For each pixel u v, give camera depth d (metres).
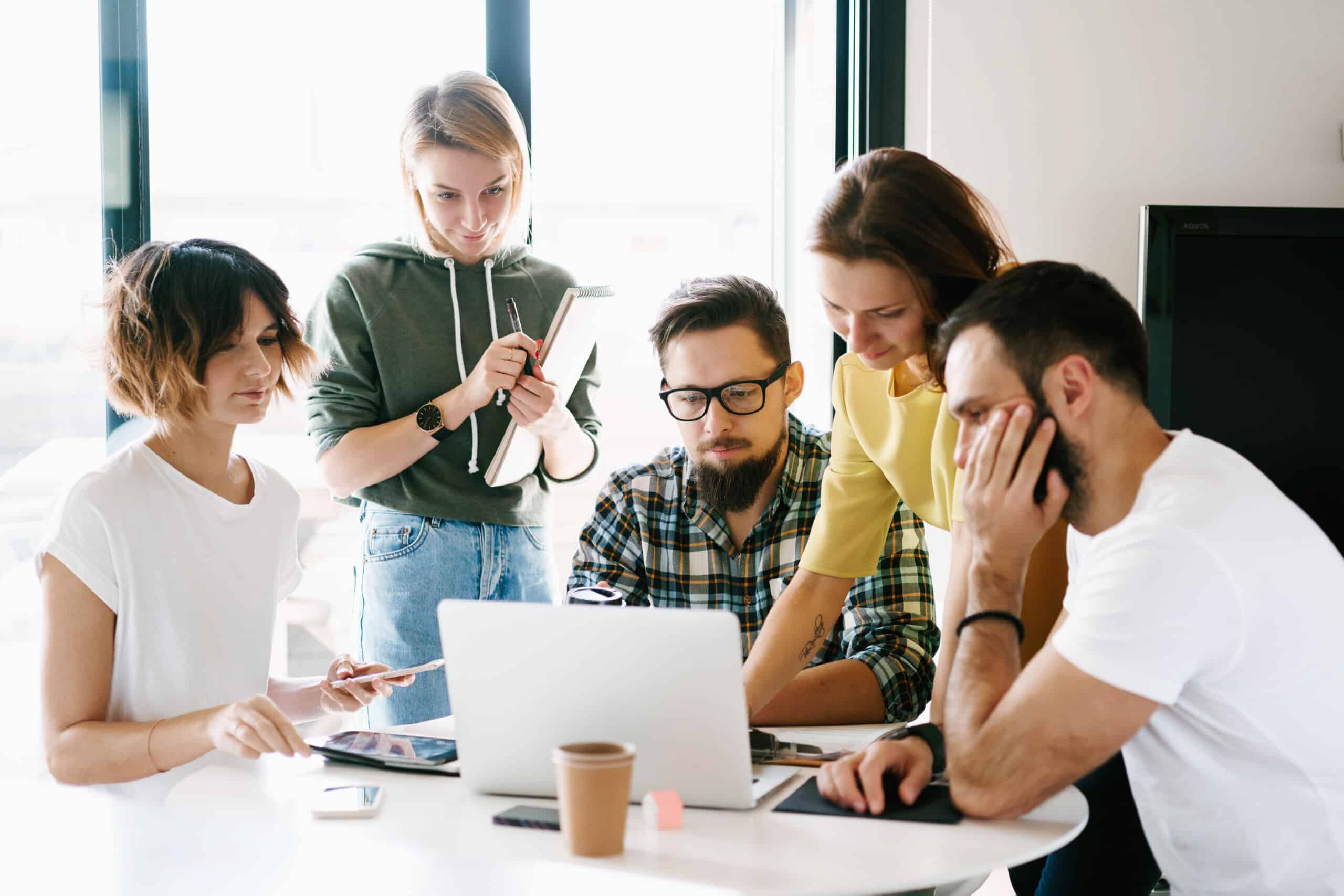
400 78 2.58
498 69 2.54
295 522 1.59
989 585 1.11
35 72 2.43
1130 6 2.61
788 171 2.89
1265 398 2.54
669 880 0.89
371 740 1.32
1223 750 1.04
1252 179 2.65
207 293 1.40
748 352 1.62
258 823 1.06
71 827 1.12
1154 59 2.62
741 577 1.70
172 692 1.40
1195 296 2.52
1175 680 0.97
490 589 2.11
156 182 2.51
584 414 2.31
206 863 0.95
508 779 1.11
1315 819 1.02
